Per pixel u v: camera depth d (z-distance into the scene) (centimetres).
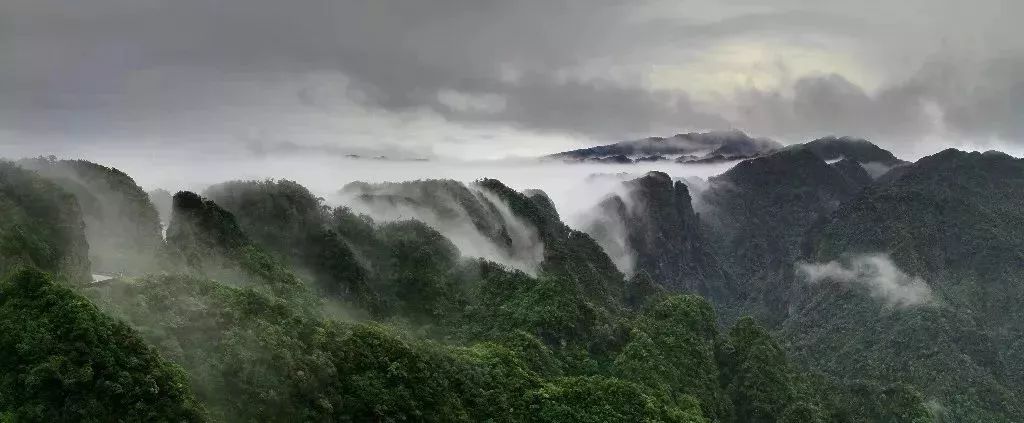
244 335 6938
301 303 9544
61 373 5528
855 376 16738
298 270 11050
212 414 6116
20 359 5603
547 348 10950
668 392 10688
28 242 7481
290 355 7100
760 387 12044
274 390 6694
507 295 12369
